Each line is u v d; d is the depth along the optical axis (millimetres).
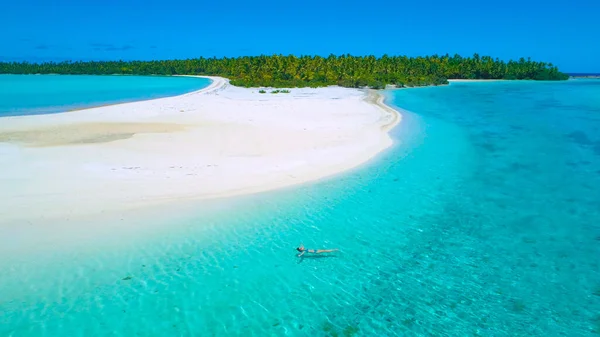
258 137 22438
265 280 9398
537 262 10086
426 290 9055
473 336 7633
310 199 14102
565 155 20312
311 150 20203
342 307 8523
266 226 11984
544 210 13289
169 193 14039
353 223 12305
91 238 10898
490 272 9711
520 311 8289
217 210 12945
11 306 8289
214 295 8836
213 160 17891
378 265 10055
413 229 11977
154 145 20109
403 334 7723
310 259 10281
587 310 8289
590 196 14484
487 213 13102
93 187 14195
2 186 13945
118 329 7801
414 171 17516
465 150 21469
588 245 10906
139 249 10500
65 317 8047
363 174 16953
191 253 10406
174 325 7945
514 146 22438
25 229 11172
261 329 7883
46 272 9383
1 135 21797
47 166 16234
